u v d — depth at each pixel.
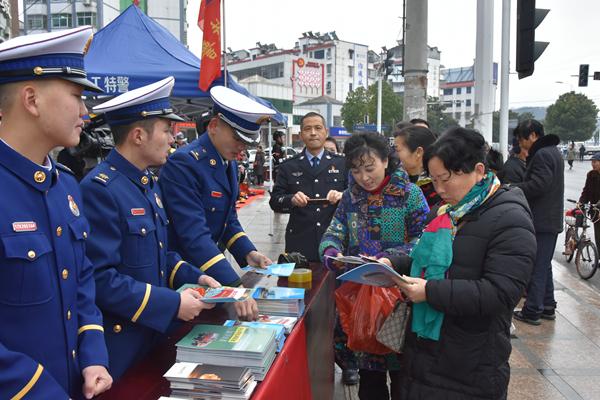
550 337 4.11
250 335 1.61
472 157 1.77
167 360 1.67
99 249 1.67
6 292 1.23
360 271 1.85
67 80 1.31
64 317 1.36
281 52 75.25
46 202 1.34
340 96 81.06
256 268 2.52
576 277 6.16
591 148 51.53
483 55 5.52
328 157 3.84
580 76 19.34
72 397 1.40
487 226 1.77
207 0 4.34
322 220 3.70
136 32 5.21
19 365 1.17
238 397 1.36
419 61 5.93
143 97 1.81
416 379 1.89
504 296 1.70
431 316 1.80
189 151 2.39
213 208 2.43
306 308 2.08
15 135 1.30
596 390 3.23
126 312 1.66
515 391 3.21
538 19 4.40
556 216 4.24
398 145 3.12
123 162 1.85
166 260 2.03
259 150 19.06
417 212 2.48
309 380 2.02
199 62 5.29
